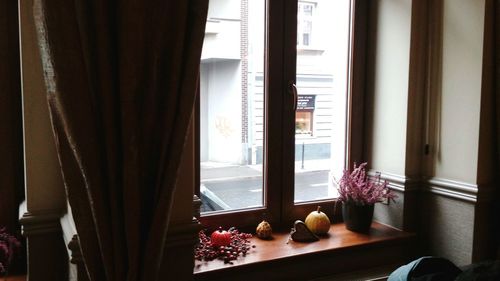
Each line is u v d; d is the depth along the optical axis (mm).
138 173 1112
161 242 1146
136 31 1067
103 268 1135
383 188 1988
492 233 1858
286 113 1987
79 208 1111
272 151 1968
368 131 2211
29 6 1281
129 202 1098
